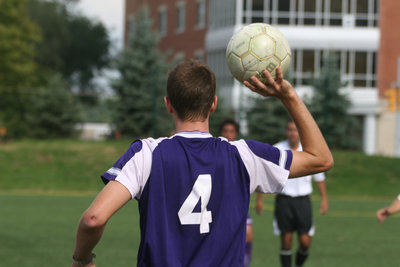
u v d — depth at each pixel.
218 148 3.84
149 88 45.12
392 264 12.27
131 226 16.75
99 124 68.44
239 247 3.77
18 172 31.09
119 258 12.13
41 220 17.59
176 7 60.19
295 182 11.52
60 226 16.45
